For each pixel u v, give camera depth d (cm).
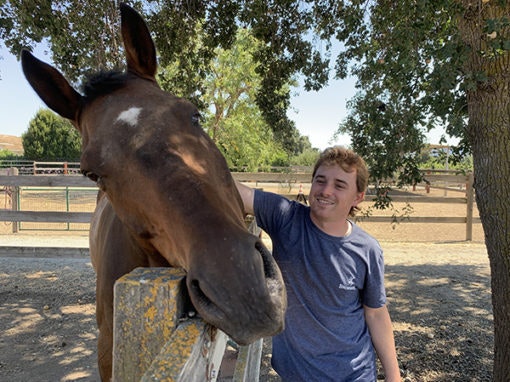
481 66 275
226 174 153
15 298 513
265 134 1969
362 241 178
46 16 376
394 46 275
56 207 1258
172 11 456
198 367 89
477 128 290
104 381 223
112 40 403
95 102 168
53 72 178
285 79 508
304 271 175
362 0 345
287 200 195
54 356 378
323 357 174
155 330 89
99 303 223
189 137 145
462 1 266
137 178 134
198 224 114
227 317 99
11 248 579
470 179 835
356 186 176
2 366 360
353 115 394
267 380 347
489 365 361
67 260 689
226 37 475
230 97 1931
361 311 183
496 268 293
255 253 106
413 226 1067
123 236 195
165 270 101
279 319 103
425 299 513
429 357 373
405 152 340
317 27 475
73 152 3550
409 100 299
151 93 162
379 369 362
